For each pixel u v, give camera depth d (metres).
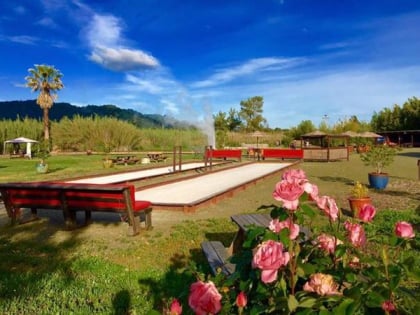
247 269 1.69
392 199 9.71
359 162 26.08
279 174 17.45
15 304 3.55
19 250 5.50
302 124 50.16
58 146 44.66
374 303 1.27
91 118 47.00
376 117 65.69
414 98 59.12
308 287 1.39
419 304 1.28
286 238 1.50
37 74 42.09
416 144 54.12
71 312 3.41
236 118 74.88
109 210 6.23
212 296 1.39
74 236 6.23
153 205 8.30
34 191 6.75
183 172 18.11
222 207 8.74
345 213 7.50
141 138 48.28
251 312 1.43
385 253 1.49
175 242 5.82
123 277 4.32
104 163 21.23
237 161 26.77
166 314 1.46
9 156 34.59
